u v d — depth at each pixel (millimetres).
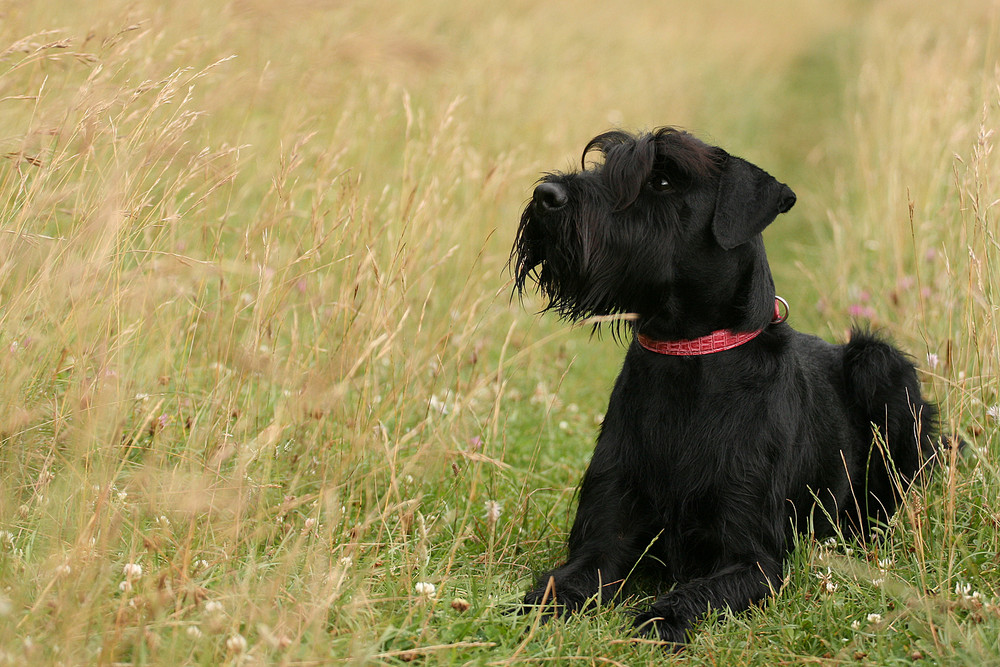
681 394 5230
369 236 6512
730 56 29469
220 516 4719
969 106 11688
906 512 5699
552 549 5789
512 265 9570
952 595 4871
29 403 4934
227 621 3996
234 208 7695
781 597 4918
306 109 8719
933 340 7562
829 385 6094
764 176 5289
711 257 5227
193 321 6500
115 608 3965
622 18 27156
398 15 14320
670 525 5227
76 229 5109
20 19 7316
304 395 5164
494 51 14914
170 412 5828
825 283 11109
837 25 37250
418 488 5891
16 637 3652
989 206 6480
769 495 5145
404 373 6156
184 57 7609
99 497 4195
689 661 4449
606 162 5246
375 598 4488
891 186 10695
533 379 8820
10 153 5090
